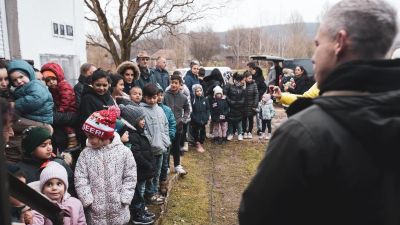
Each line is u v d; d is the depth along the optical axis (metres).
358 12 1.03
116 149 3.02
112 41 10.94
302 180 0.99
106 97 3.71
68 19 7.44
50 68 3.84
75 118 3.86
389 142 0.92
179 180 5.30
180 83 5.77
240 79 7.74
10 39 5.71
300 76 7.41
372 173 0.96
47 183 2.37
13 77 3.25
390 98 0.96
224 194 4.90
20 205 1.80
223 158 6.63
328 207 1.00
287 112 1.22
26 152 2.51
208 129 9.22
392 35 1.04
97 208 2.89
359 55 1.04
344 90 1.02
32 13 6.14
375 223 0.97
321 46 1.12
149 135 4.27
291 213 1.02
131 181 3.04
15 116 2.45
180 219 4.00
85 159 2.95
